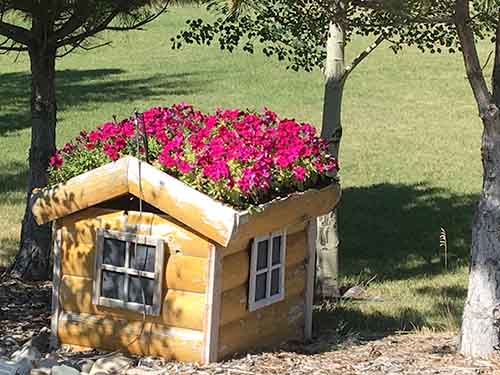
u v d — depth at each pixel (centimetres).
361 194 1598
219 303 620
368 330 822
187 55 3123
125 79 2753
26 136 2036
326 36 966
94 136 679
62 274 660
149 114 704
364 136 2088
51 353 647
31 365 604
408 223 1424
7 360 622
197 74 2811
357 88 2630
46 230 952
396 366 634
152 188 612
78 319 655
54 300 662
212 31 948
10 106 2378
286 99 2458
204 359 618
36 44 922
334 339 752
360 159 1869
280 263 686
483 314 668
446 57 3055
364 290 1065
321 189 710
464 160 1883
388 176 1736
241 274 639
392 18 705
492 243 664
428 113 2345
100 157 659
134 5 881
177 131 698
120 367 607
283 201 648
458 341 694
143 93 2538
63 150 688
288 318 712
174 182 606
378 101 2477
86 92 2558
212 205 597
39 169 937
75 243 654
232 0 827
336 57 970
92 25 905
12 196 1484
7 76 2817
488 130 657
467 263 1226
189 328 622
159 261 623
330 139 974
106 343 647
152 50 3222
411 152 1942
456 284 1106
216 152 630
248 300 649
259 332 672
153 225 627
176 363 621
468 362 648
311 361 645
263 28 956
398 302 991
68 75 2827
